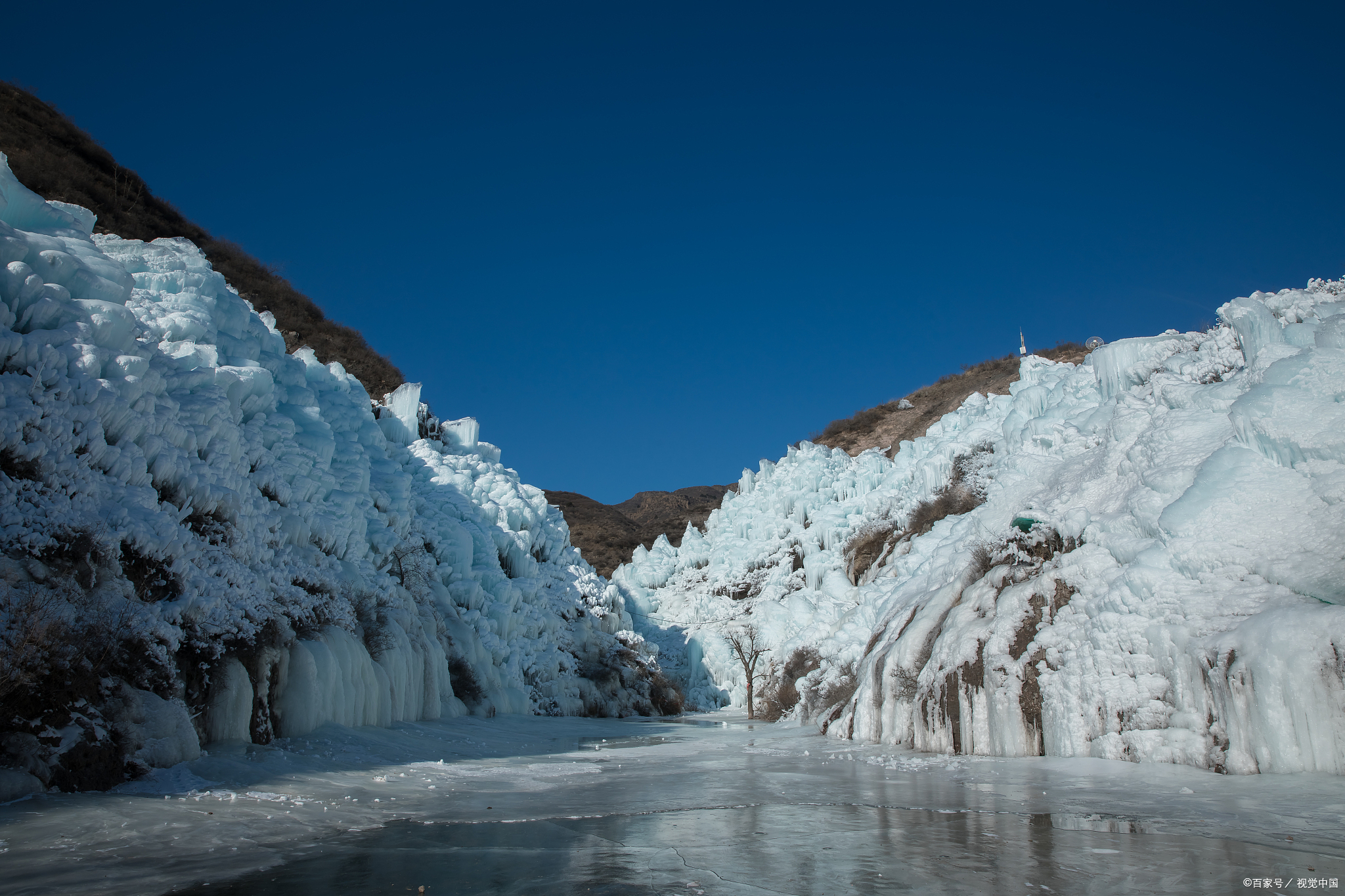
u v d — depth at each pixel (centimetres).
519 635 3494
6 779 929
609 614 4472
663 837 911
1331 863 737
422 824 988
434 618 2670
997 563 1903
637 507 13662
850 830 935
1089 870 729
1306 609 1145
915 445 4694
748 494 6362
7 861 734
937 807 1076
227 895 661
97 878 695
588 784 1362
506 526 3797
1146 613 1395
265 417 1961
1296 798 984
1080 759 1399
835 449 6097
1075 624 1548
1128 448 1839
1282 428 1359
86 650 1104
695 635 5250
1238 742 1161
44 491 1188
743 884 704
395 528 2739
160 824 903
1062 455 2202
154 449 1418
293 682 1611
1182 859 758
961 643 1725
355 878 724
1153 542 1493
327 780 1274
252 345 2114
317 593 1864
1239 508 1354
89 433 1277
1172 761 1263
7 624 1018
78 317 1380
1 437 1149
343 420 2630
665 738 2466
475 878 727
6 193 1490
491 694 2944
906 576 2780
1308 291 1867
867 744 2006
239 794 1109
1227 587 1302
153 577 1322
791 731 2677
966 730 1661
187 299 1911
